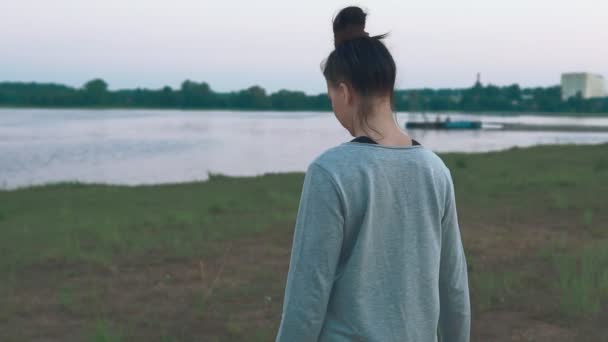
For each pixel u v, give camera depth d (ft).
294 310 4.06
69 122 417.90
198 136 253.65
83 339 15.08
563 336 14.44
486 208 35.35
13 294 19.22
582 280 17.34
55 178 99.71
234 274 21.34
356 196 4.08
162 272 21.81
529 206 35.29
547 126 404.77
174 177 102.06
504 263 21.74
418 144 4.58
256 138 242.37
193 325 16.05
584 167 55.83
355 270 4.12
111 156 147.54
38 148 173.17
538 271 20.26
